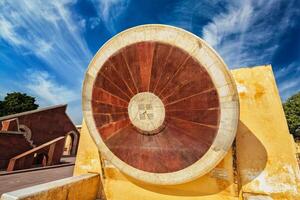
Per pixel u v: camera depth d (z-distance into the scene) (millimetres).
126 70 4102
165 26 3701
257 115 4000
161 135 4020
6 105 32969
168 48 3703
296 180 3438
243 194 3713
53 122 23922
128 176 4812
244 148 3938
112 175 5008
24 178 10852
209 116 3562
